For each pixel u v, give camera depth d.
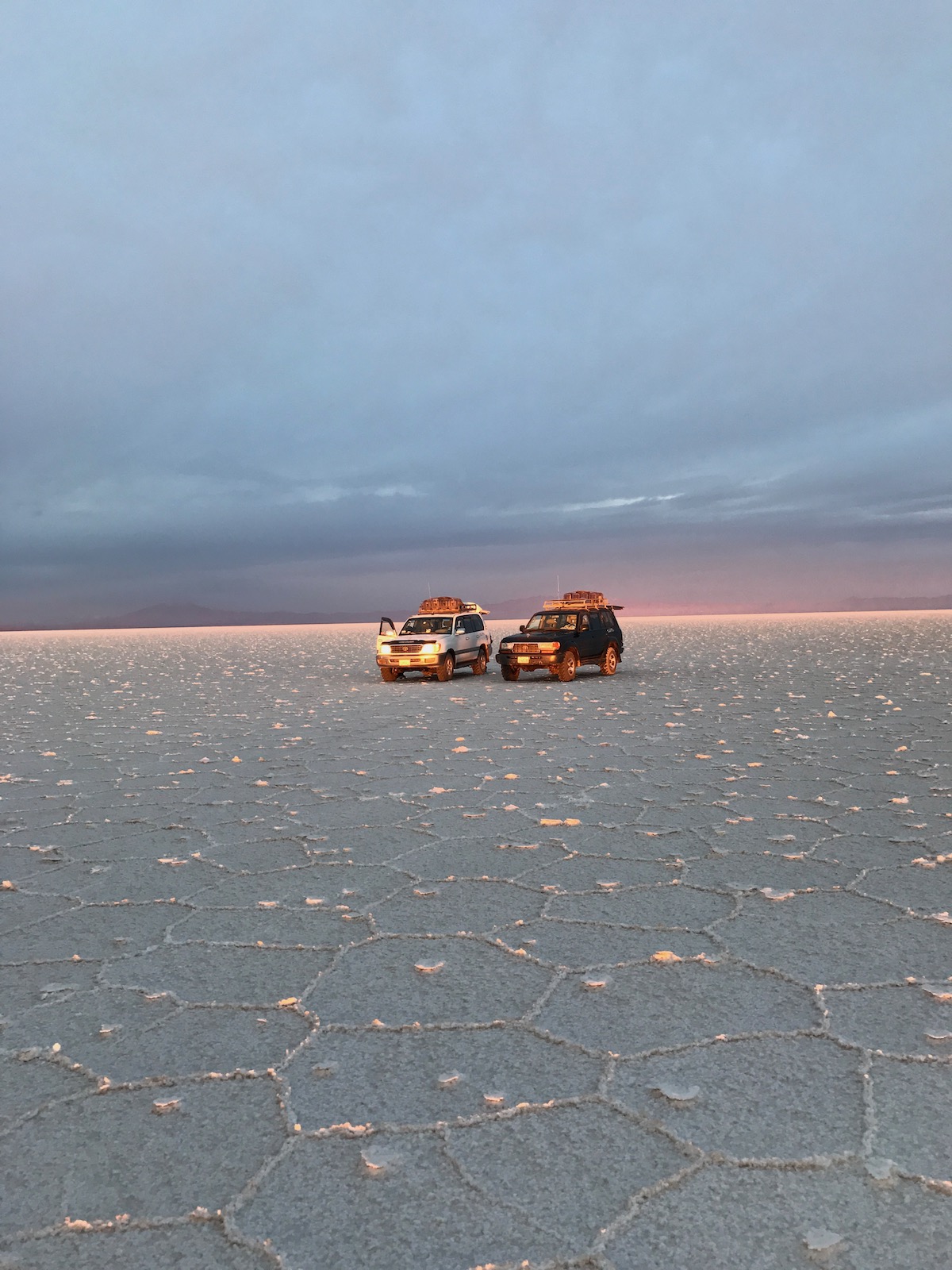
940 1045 3.07
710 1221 2.20
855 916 4.37
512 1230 2.18
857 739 9.98
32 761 9.80
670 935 4.18
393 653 20.38
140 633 120.62
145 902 4.89
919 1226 2.17
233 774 8.77
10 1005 3.60
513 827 6.34
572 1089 2.84
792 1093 2.78
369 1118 2.71
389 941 4.20
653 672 21.73
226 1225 2.24
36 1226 2.25
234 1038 3.25
